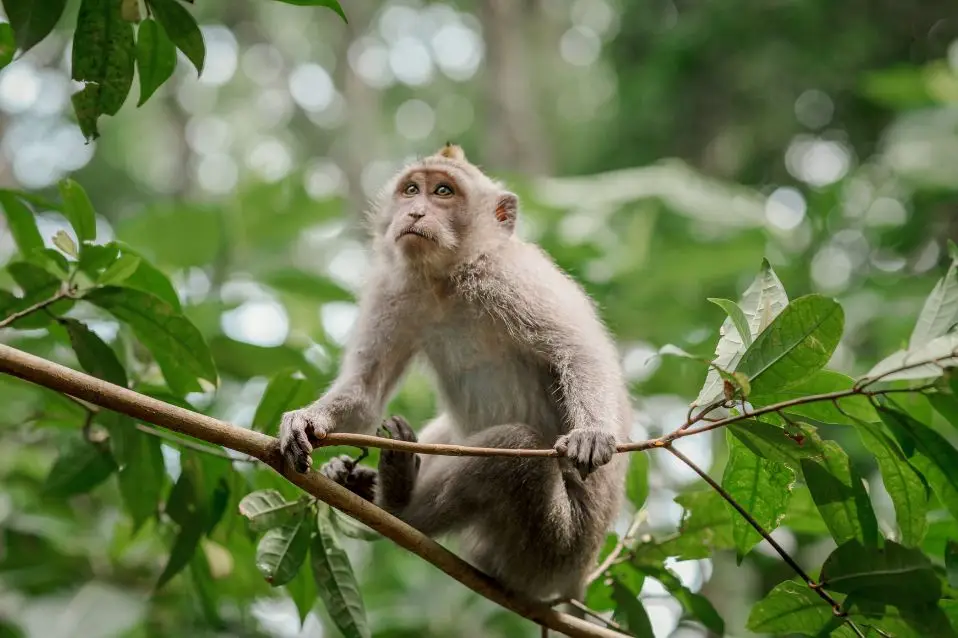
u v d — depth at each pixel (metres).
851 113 18.58
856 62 18.48
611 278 13.04
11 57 5.84
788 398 5.51
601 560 7.30
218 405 8.98
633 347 12.83
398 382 7.56
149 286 6.63
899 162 13.41
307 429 5.50
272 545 5.94
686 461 5.25
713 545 6.80
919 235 13.34
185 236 11.48
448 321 7.50
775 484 5.71
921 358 4.85
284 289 11.71
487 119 21.59
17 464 9.91
